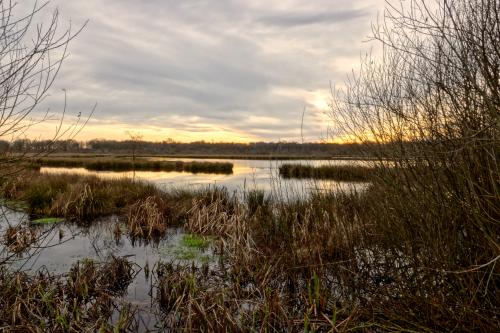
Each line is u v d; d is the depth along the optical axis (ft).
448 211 11.08
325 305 14.57
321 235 21.56
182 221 34.55
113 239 28.89
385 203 14.10
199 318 13.80
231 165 98.37
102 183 47.96
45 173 61.11
